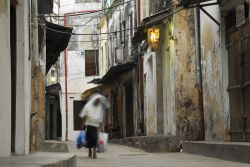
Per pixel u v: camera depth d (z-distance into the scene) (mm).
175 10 18016
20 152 8891
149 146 17062
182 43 17828
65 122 41188
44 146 13500
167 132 21047
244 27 12531
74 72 41875
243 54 12719
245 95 12656
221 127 14391
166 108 21594
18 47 9156
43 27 17141
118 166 10773
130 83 30297
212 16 15000
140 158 13492
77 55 42000
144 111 25812
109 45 37594
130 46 29641
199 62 16969
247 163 10555
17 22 9195
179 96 17609
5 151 7453
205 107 16188
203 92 16453
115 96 35844
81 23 41938
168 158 13227
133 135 29578
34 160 6625
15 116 8984
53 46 21922
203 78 16406
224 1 13633
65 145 13641
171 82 19312
